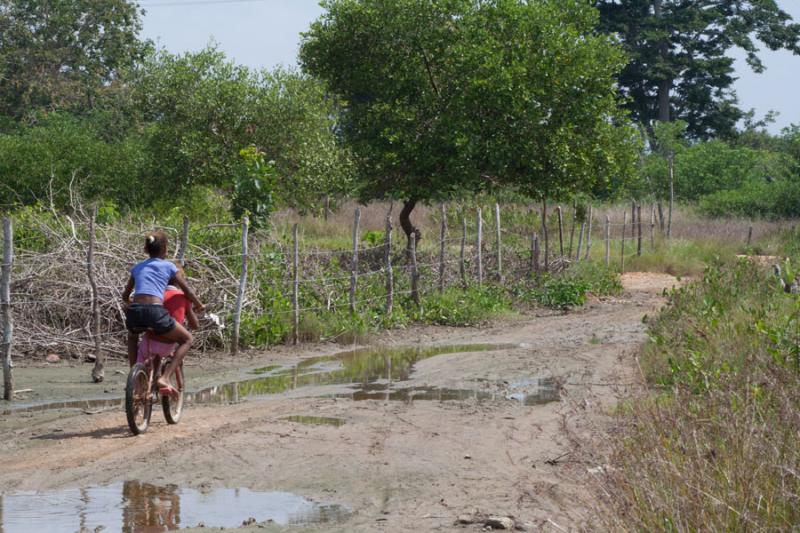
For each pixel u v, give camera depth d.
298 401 13.27
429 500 8.45
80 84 68.88
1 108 68.88
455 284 25.20
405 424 11.64
